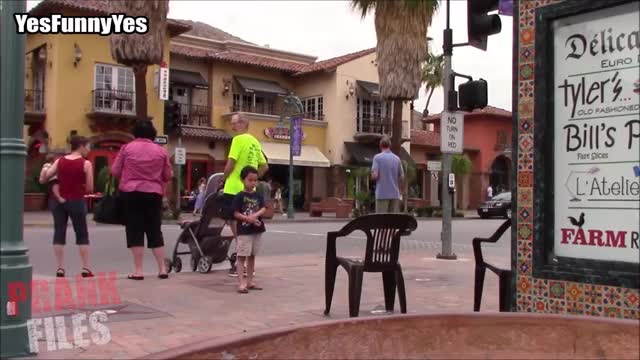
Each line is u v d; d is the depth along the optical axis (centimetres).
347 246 1427
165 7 2000
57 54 2561
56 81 2559
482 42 662
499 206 3095
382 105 3528
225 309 603
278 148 3186
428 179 3966
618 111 327
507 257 1145
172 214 2294
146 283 743
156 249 784
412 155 3884
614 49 329
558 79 350
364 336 199
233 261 836
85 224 828
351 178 3177
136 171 755
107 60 2675
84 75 2620
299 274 861
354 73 3391
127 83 2727
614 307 312
